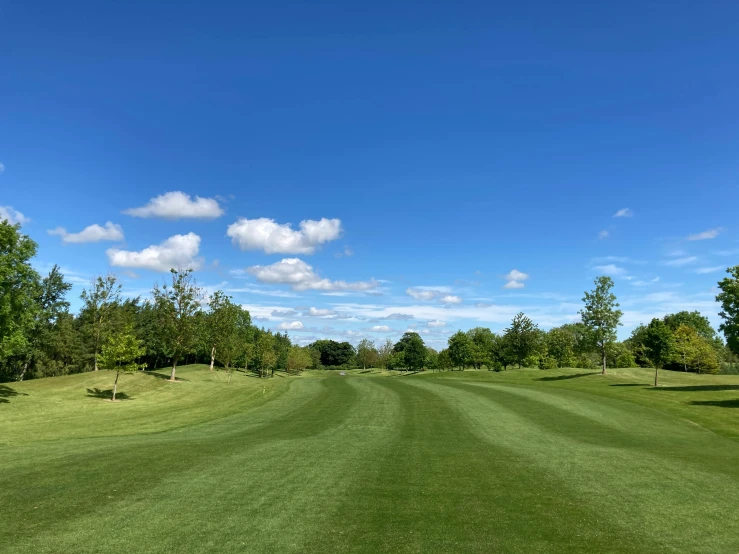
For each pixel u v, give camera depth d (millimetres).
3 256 28328
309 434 17047
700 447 14734
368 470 10852
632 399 27781
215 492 8820
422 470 10945
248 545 6328
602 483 9836
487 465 11547
